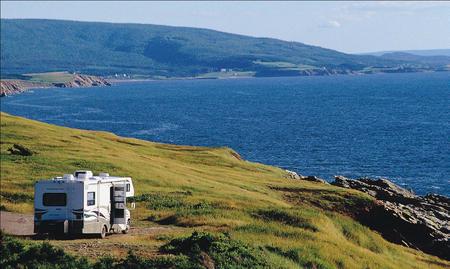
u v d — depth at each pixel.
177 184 66.12
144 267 28.58
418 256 53.97
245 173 85.50
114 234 40.91
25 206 51.81
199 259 30.25
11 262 28.45
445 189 100.25
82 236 38.59
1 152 73.19
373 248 49.47
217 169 86.19
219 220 45.88
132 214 49.97
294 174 93.81
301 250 37.78
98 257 30.84
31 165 66.69
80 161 70.56
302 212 49.12
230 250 32.88
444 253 59.25
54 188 37.34
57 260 28.81
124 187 41.06
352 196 68.94
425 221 66.62
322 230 45.78
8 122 94.19
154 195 58.31
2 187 57.28
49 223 37.25
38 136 86.06
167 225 45.59
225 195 62.25
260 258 33.09
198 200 56.59
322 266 36.56
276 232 42.06
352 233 49.81
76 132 99.62
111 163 71.25
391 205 70.06
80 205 37.28
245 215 49.09
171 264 29.14
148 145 103.00
